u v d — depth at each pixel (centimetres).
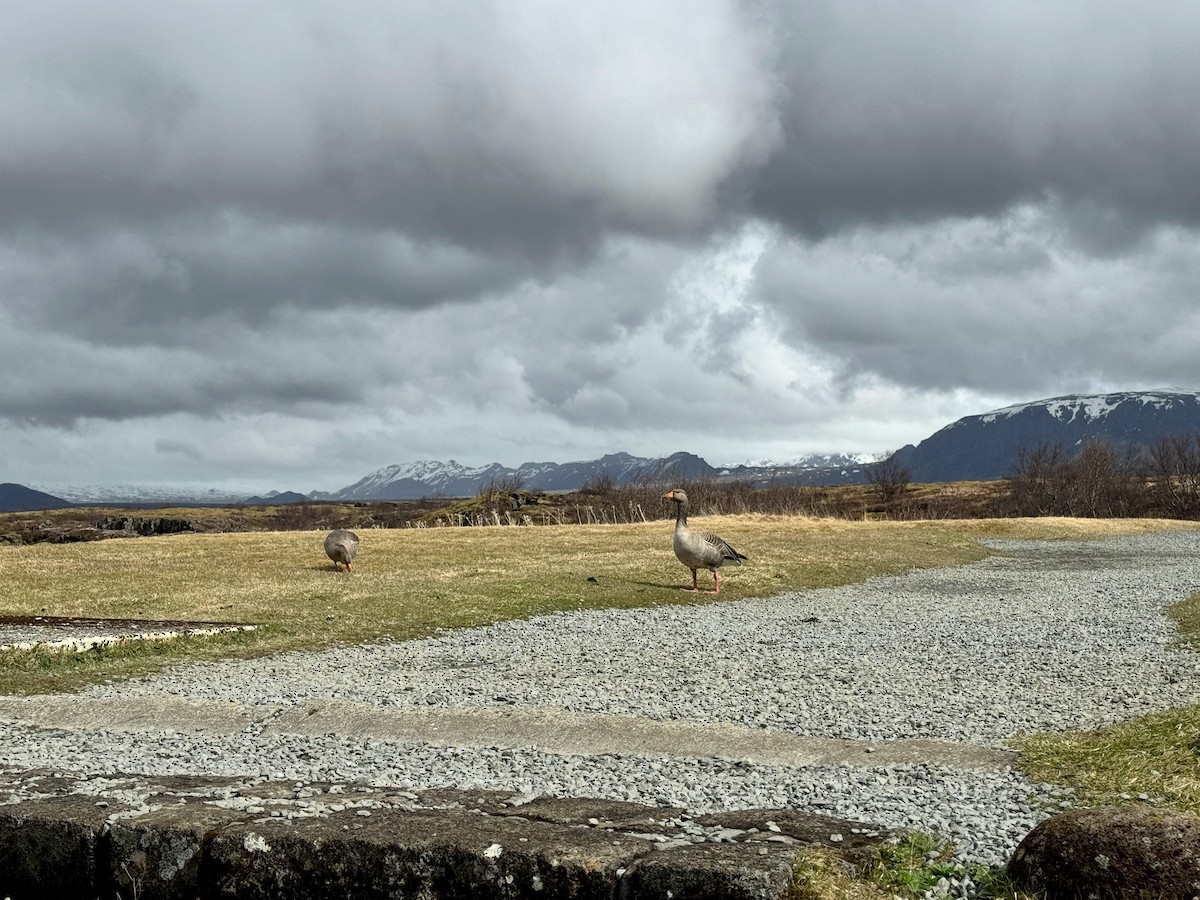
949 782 802
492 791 714
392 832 597
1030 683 1346
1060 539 5516
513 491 9231
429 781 834
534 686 1358
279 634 1894
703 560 2711
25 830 638
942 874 568
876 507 12338
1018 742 959
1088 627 2006
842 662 1562
